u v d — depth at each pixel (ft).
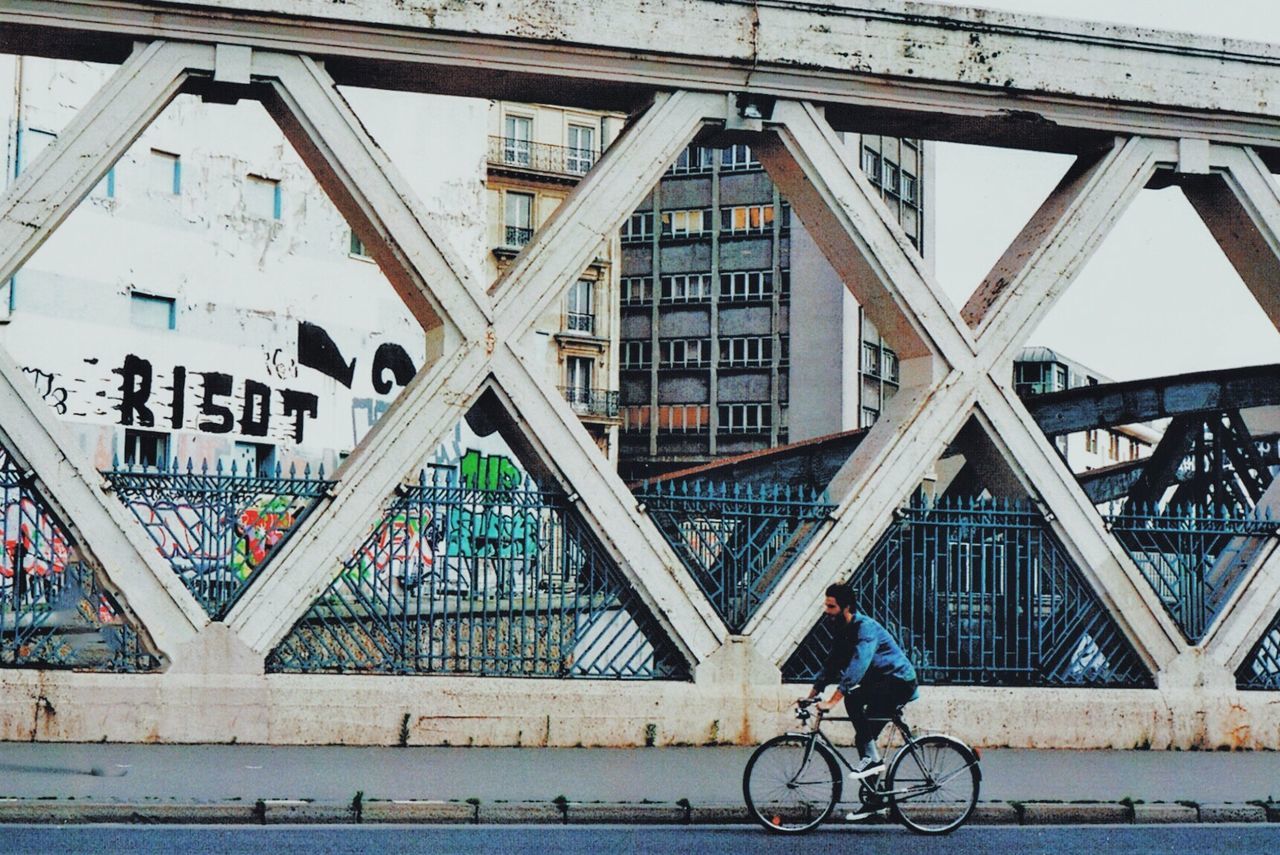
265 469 144.15
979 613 59.21
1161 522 61.77
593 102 57.62
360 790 43.70
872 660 43.37
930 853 40.14
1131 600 60.39
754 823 44.47
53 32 51.13
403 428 53.36
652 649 56.39
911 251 58.29
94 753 48.08
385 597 60.85
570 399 230.68
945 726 57.41
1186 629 61.72
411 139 161.58
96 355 130.31
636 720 54.70
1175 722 60.08
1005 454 59.62
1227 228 63.82
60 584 51.39
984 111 58.90
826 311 249.55
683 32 55.42
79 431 128.98
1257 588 62.13
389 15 52.60
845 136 244.83
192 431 137.69
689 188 258.37
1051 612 60.08
